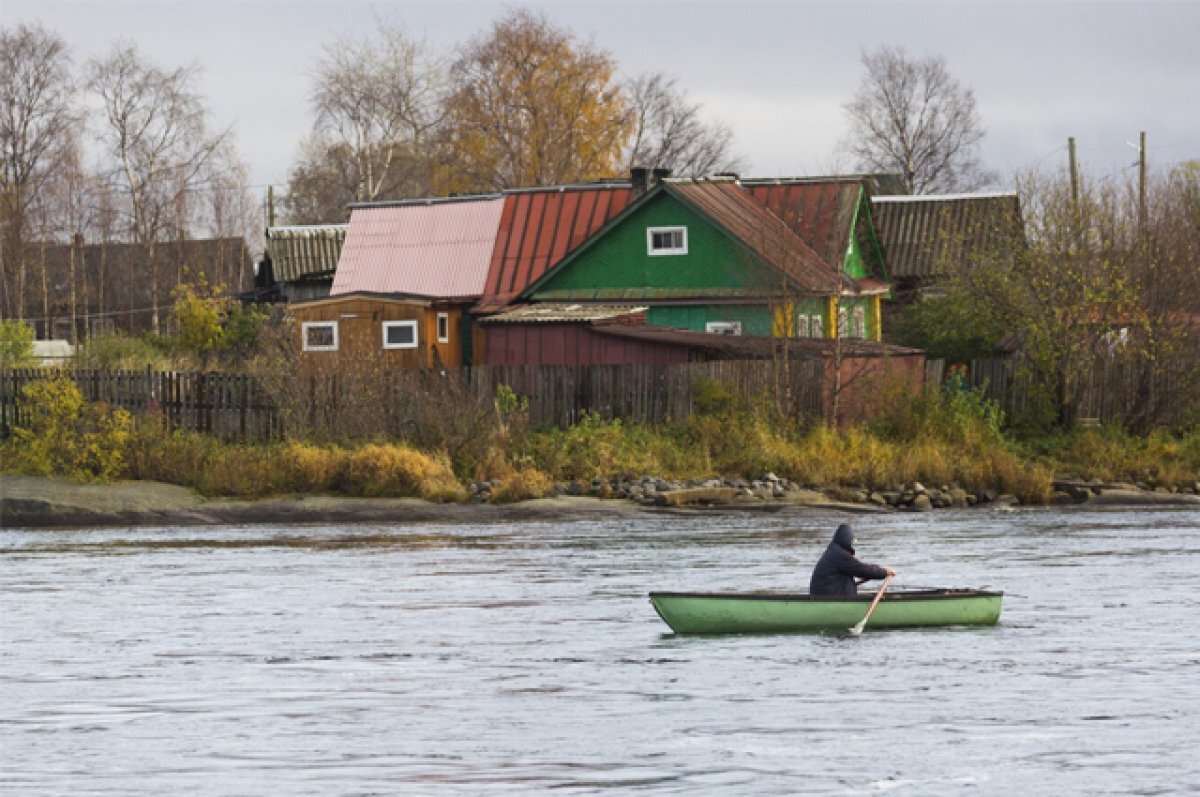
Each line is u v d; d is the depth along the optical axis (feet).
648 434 563.89
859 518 501.97
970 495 539.29
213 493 541.34
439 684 269.23
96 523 523.29
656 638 305.32
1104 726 236.43
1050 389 600.39
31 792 208.85
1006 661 281.13
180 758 224.74
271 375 568.82
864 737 230.68
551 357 634.43
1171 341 598.34
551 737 232.94
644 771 214.69
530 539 458.91
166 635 317.42
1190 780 209.87
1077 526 474.08
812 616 305.94
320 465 542.98
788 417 570.87
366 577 391.04
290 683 271.90
